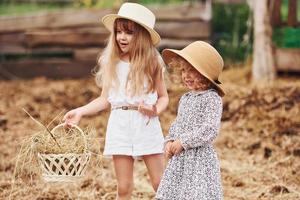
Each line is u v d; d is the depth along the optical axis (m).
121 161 5.70
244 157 8.28
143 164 8.17
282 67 11.59
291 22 11.84
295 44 11.81
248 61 12.20
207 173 5.10
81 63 13.48
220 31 13.34
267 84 10.61
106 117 10.14
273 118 9.27
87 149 5.46
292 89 10.08
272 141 8.63
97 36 13.44
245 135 8.96
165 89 5.84
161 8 13.09
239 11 13.32
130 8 5.71
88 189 7.05
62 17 13.54
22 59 14.01
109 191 7.01
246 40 13.14
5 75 13.62
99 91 11.23
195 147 5.14
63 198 6.70
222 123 9.49
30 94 11.62
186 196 5.09
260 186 7.12
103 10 13.44
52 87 12.09
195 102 5.22
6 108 10.62
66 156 5.30
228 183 7.29
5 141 8.89
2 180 7.25
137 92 5.63
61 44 13.56
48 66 13.55
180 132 5.24
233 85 10.88
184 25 13.06
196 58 5.19
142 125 5.62
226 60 13.17
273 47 11.59
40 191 6.88
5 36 13.70
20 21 13.65
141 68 5.66
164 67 5.83
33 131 9.24
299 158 8.05
